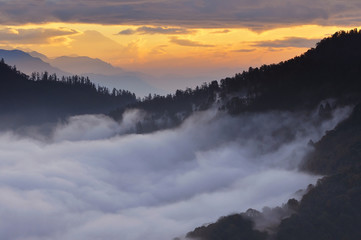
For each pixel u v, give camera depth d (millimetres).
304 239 112250
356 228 114688
